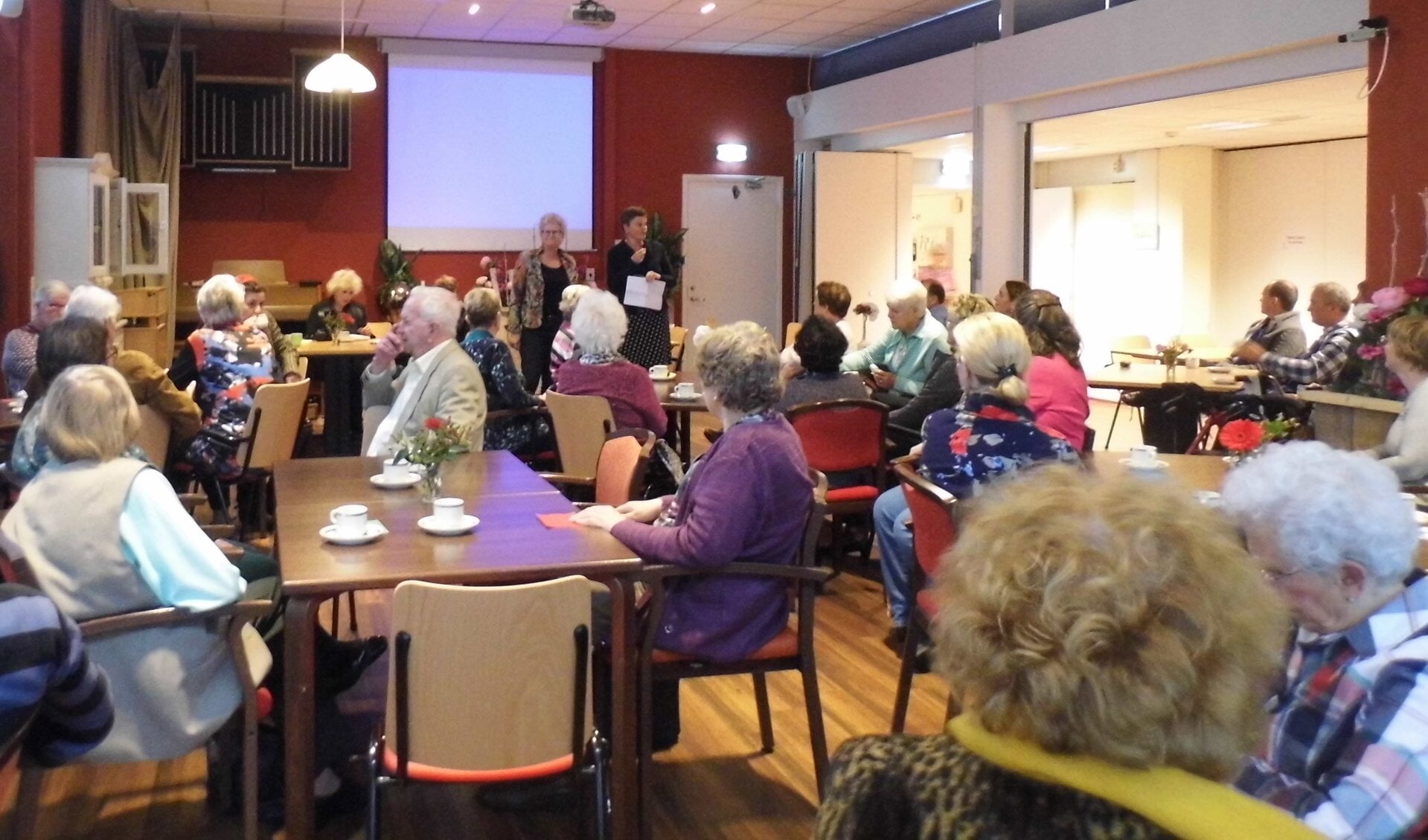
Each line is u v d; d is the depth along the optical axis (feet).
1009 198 31.45
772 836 10.07
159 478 8.49
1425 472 12.55
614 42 38.27
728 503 9.47
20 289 23.26
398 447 12.27
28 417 11.71
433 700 7.74
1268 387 22.70
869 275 38.68
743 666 10.00
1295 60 23.06
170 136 33.24
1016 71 29.86
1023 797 3.05
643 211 24.63
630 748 9.23
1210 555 3.18
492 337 18.85
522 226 38.78
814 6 32.71
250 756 8.73
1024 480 3.55
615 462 12.65
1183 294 38.86
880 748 3.37
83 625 8.00
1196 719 3.02
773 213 41.29
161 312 31.35
